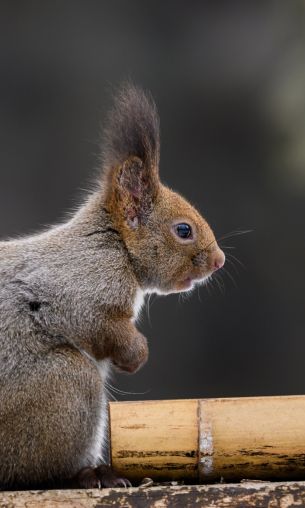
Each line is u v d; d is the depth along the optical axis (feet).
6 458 19.94
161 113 56.80
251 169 56.85
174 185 56.90
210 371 55.26
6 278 21.04
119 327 21.77
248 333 55.77
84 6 57.00
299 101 52.54
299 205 56.39
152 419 19.39
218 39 57.36
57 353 20.56
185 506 17.84
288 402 19.42
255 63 56.85
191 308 55.01
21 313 20.67
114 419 19.44
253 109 56.59
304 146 53.26
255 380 55.57
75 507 17.99
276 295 56.18
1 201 55.62
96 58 56.90
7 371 20.16
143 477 19.54
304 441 19.22
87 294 21.49
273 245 56.49
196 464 19.30
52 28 56.70
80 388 20.40
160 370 54.60
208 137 57.00
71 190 55.93
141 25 57.41
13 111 56.34
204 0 57.36
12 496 18.07
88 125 56.39
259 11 57.26
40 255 21.65
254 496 17.84
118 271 22.30
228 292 55.62
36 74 56.49
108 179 23.41
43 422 20.04
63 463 20.20
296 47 54.03
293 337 56.03
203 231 23.85
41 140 56.29
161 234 23.40
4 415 19.95
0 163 55.88
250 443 19.24
